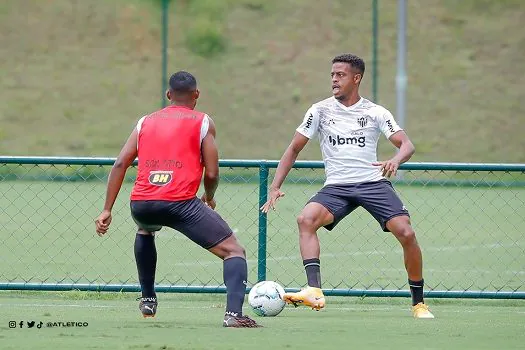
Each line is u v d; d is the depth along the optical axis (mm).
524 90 95188
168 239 44125
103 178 70500
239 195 61375
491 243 45062
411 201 60562
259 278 29156
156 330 21844
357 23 101250
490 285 34375
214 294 31156
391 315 26484
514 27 101938
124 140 88562
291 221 51250
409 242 25656
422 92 94250
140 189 22656
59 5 102500
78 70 96312
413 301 26297
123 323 23391
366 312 27172
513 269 38062
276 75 95625
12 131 89188
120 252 40625
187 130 22688
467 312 27531
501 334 22078
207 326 22844
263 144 88250
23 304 27891
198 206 22547
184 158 22594
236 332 21625
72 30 100312
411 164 28219
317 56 97812
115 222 49688
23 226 48312
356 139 25859
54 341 19703
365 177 25812
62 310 26469
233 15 101812
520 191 65938
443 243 45125
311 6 102500
